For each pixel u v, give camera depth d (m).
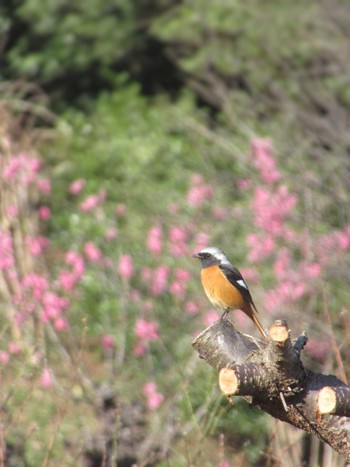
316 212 14.25
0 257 13.68
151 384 12.03
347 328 10.79
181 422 11.97
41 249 14.57
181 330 13.95
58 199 17.28
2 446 9.52
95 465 10.94
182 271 13.45
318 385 6.30
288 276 12.75
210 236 14.42
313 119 17.72
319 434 6.34
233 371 6.14
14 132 18.19
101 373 13.84
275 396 6.25
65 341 14.16
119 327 14.34
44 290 13.39
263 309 12.66
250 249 14.08
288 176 14.92
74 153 19.45
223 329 6.67
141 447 11.09
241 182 15.25
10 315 13.64
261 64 20.28
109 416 11.50
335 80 19.11
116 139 19.69
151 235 13.99
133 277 14.85
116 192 17.66
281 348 6.00
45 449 11.27
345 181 15.75
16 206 14.82
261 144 15.12
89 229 16.16
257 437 12.12
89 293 14.94
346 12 19.88
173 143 18.92
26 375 12.15
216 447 11.63
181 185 17.42
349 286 13.39
